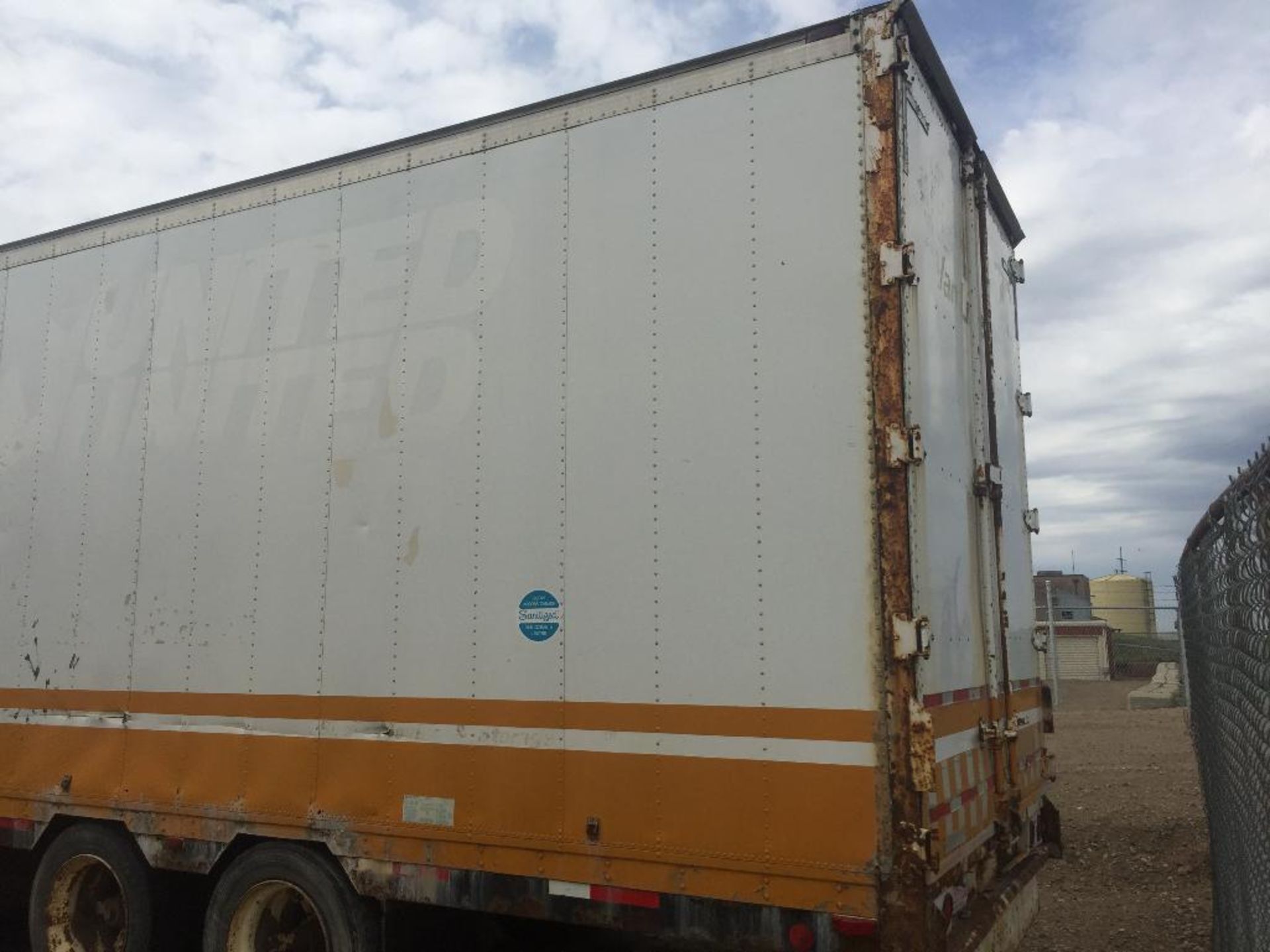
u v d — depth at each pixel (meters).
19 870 6.23
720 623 3.73
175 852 4.95
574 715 3.98
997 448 4.78
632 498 3.98
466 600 4.30
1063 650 22.77
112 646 5.36
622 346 4.09
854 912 3.35
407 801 4.31
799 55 3.86
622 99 4.22
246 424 5.07
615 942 5.20
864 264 3.65
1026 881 4.48
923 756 3.34
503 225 4.45
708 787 3.67
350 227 4.90
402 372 4.63
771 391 3.76
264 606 4.86
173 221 5.54
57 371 5.88
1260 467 3.16
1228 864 4.66
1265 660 3.23
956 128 4.79
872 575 3.49
